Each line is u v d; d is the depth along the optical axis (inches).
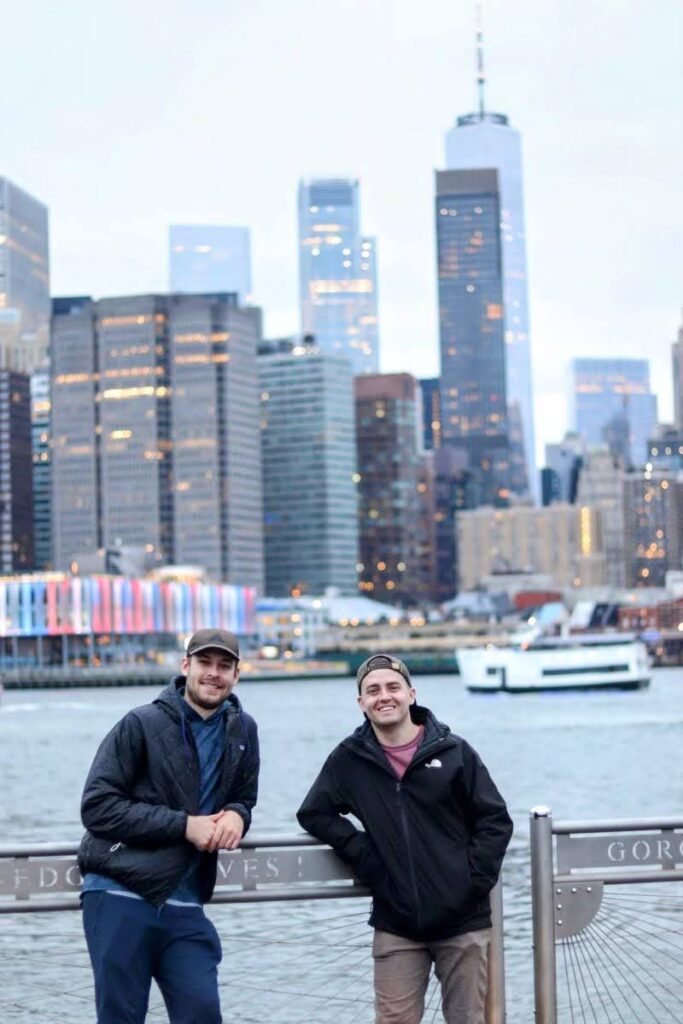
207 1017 505.0
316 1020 651.5
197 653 511.2
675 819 573.9
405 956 531.5
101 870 504.1
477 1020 530.9
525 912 1350.9
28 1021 653.3
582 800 3169.3
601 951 660.1
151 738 508.1
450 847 522.9
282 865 554.6
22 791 3590.1
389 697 526.0
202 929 513.0
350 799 530.3
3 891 542.6
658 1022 652.1
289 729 6643.7
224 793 511.5
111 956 500.7
